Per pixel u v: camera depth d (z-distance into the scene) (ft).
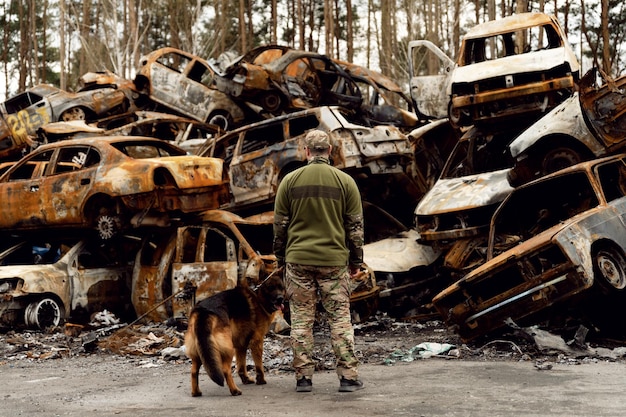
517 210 32.89
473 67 41.86
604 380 18.79
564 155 34.50
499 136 42.63
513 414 14.99
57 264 35.70
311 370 18.92
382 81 59.31
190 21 136.77
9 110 62.49
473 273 25.79
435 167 48.67
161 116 59.52
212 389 19.86
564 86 39.50
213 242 37.17
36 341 31.32
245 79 56.75
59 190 37.81
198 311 18.79
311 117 42.57
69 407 17.69
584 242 24.73
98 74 68.95
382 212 42.57
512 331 25.68
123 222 36.09
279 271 20.59
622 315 26.27
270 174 42.78
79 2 158.51
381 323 34.35
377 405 16.43
